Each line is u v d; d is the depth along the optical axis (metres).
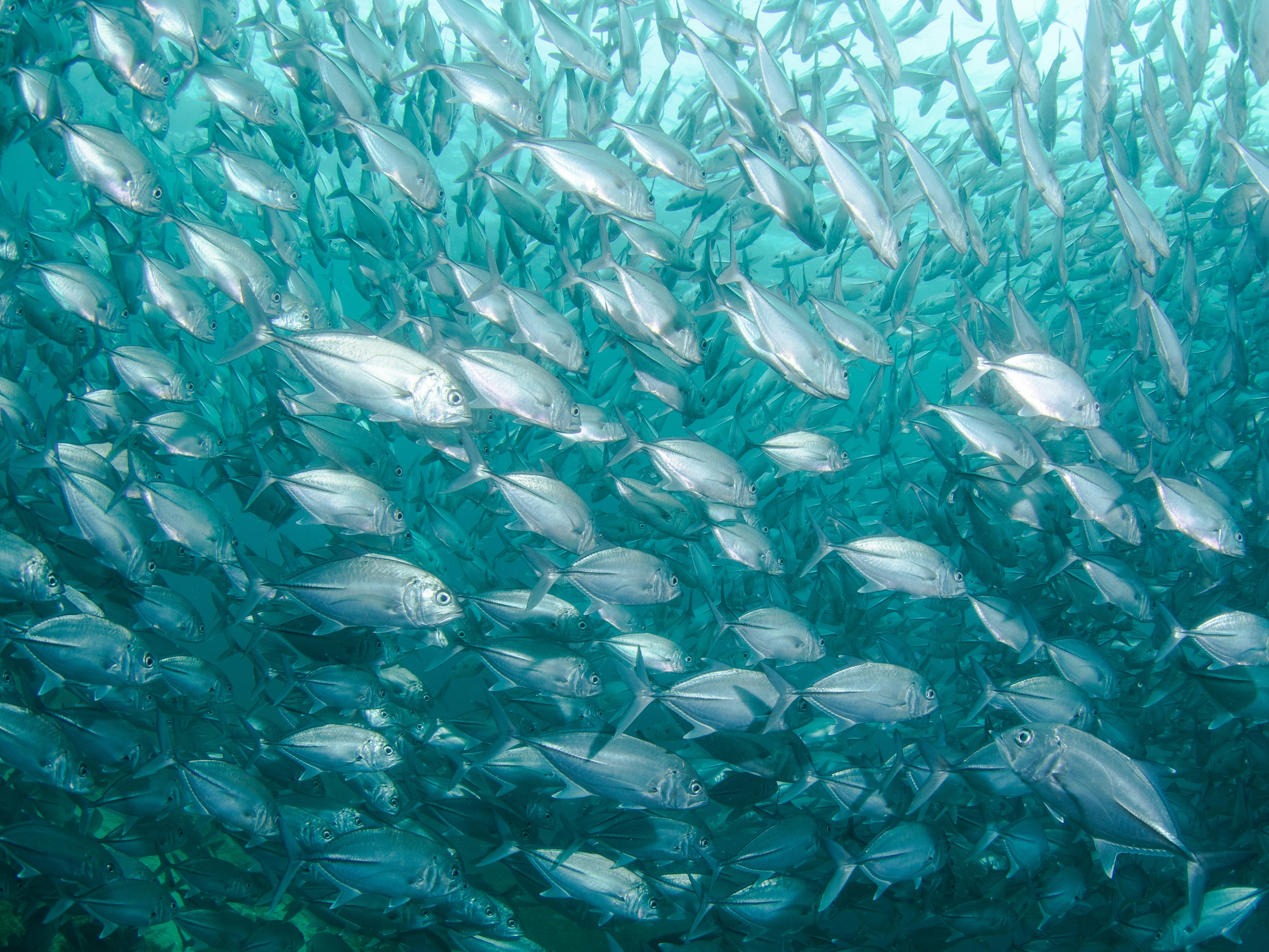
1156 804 2.15
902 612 4.43
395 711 3.16
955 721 3.56
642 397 4.22
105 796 2.78
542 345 3.19
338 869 2.65
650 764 2.66
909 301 4.01
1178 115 4.70
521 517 2.93
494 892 3.05
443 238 3.71
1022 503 3.49
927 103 4.93
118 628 2.68
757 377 4.50
